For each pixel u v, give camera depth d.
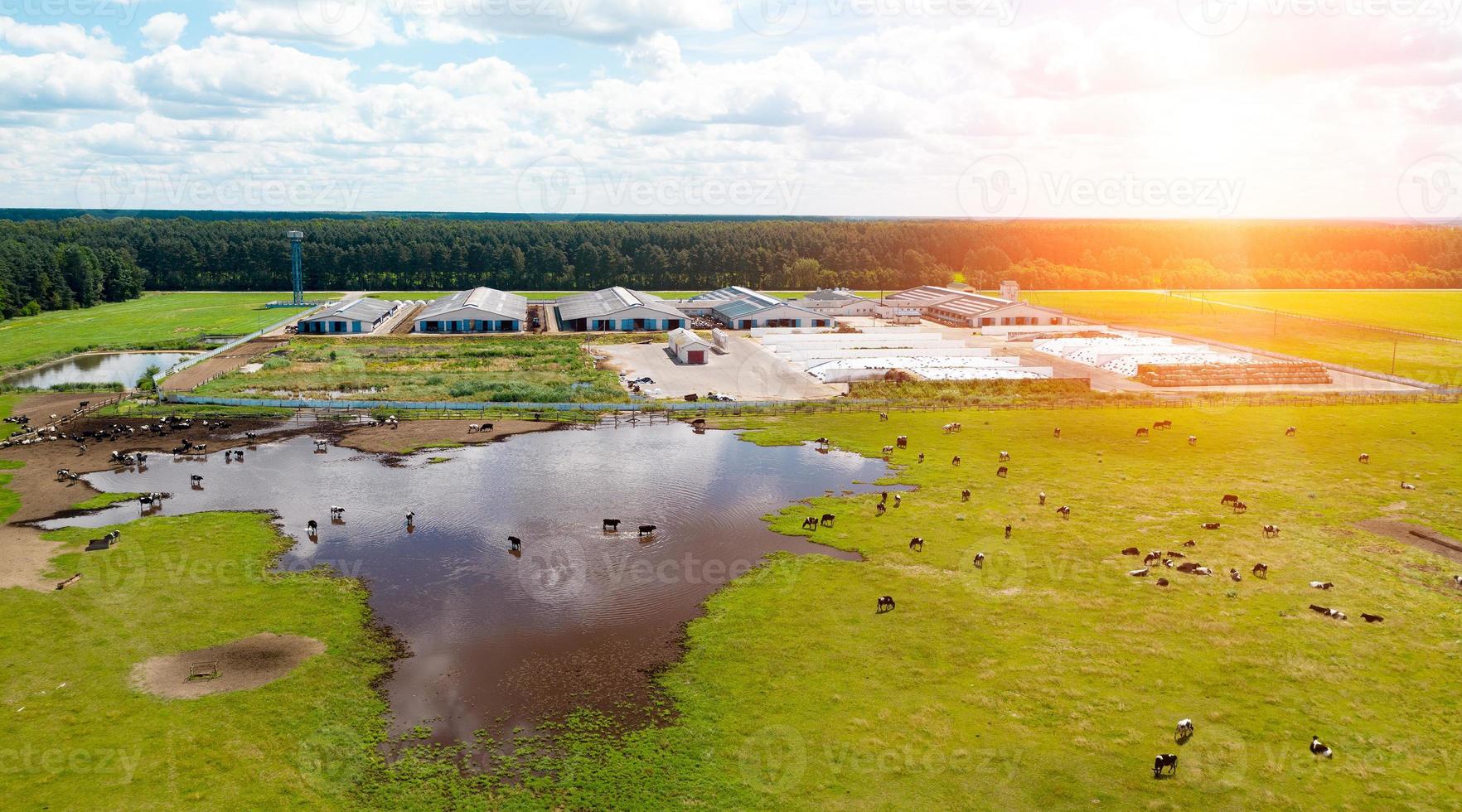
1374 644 46.56
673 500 70.06
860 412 99.56
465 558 58.59
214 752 38.00
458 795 35.62
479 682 43.81
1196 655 45.53
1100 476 75.19
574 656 46.19
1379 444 85.31
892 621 49.41
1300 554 58.38
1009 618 49.66
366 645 47.28
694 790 35.78
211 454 82.44
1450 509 66.88
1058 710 40.66
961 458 80.94
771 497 70.75
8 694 41.91
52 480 73.88
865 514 66.62
